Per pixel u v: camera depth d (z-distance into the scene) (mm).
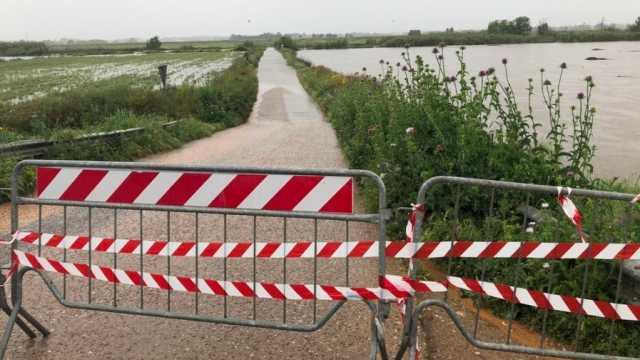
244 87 24922
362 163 9883
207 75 44562
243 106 22844
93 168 4266
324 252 4074
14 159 9711
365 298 3891
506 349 3896
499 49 106812
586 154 6727
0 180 8711
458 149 6598
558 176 6344
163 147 14281
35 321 4383
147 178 4211
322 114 25750
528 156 6504
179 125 16500
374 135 8703
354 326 4621
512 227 5441
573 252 3875
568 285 4594
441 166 6461
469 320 4773
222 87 22625
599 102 26766
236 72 37219
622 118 21328
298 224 7395
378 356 4176
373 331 3848
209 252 4258
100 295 5141
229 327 4609
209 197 4148
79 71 55188
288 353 4211
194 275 5621
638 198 3738
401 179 6609
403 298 3803
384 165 6883
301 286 4086
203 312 4836
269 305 4973
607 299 4387
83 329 4562
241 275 5633
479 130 6602
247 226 7305
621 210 5246
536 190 3830
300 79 50406
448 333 4551
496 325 4707
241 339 4418
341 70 55969
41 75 49594
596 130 18422
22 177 8906
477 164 6371
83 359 4117
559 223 5031
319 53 115188
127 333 4504
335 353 4219
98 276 4375
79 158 11641
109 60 84312
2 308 4320
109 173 4258
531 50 102062
